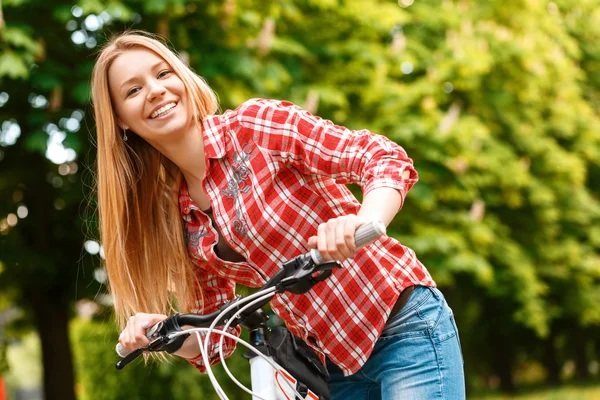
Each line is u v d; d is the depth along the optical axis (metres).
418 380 2.64
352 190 9.05
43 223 9.83
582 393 16.03
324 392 2.60
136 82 2.74
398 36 11.14
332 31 10.12
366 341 2.67
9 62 7.37
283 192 2.66
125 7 7.52
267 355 2.44
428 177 10.06
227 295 3.04
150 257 2.97
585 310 17.20
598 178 18.19
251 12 8.62
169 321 2.45
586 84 17.98
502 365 23.19
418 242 9.84
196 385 10.95
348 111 9.90
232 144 2.68
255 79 8.34
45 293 10.60
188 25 8.48
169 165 2.92
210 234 2.82
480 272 10.19
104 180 2.89
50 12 8.09
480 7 13.35
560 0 17.69
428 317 2.67
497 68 12.88
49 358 10.75
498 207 14.50
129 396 13.29
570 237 16.08
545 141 14.31
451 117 10.10
